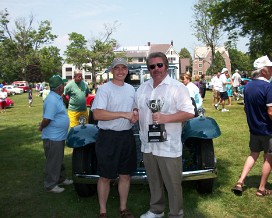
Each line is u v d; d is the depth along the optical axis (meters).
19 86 45.72
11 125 11.78
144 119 3.51
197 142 4.43
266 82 4.18
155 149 3.45
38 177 5.58
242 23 22.58
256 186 4.77
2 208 4.30
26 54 57.69
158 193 3.72
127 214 3.86
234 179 5.09
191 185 4.85
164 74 3.42
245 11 21.44
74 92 6.75
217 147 7.08
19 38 56.41
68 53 43.88
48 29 57.31
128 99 3.79
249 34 23.20
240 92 17.59
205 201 4.29
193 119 4.46
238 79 17.69
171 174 3.43
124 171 3.77
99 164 3.73
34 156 7.04
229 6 21.86
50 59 61.22
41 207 4.32
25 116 14.59
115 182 4.06
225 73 14.24
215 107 14.04
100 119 3.65
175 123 3.38
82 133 4.32
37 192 4.86
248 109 4.33
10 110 17.80
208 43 47.28
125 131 3.74
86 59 43.88
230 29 23.12
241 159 6.16
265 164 4.34
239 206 4.14
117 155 3.70
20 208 4.30
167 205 4.23
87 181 4.15
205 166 4.21
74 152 4.29
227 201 4.28
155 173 3.64
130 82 6.92
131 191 4.74
